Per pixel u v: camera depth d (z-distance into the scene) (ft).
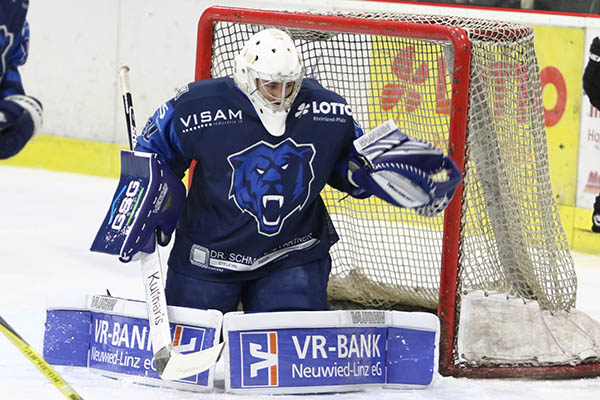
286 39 29.12
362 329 29.25
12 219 57.31
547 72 55.88
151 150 30.27
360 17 33.14
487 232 32.60
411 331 29.53
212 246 30.45
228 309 31.04
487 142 31.94
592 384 30.81
